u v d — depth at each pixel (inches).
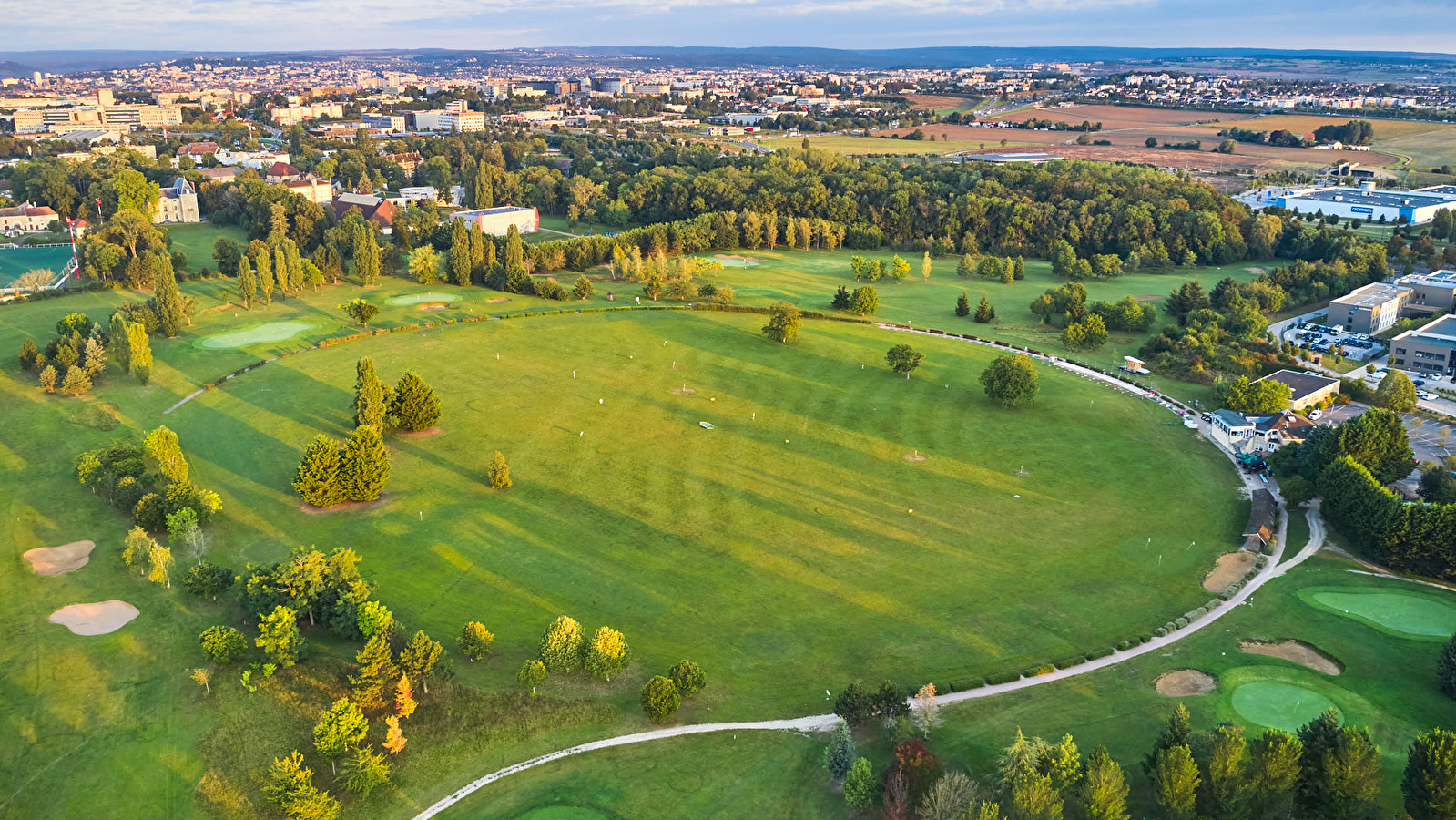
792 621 4037.9
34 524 4719.5
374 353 7401.6
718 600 4192.9
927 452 5821.9
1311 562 4544.8
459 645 3752.5
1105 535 4822.8
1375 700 3491.6
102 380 6697.8
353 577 3907.5
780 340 7849.4
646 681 3622.0
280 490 5123.0
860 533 4815.5
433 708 3417.8
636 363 7337.6
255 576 3870.6
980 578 4402.1
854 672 3690.9
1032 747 2970.0
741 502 5118.1
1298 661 3747.5
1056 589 4301.2
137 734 3275.1
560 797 3046.3
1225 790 2819.9
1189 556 4616.1
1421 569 4387.3
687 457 5669.3
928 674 3671.3
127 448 5260.8
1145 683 3612.2
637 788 3083.2
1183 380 7219.5
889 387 6929.1
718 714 3444.9
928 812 2802.7
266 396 6441.9
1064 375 7288.4
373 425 5605.3
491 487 5226.4
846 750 3061.0
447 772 3166.8
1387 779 3058.6
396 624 3777.1
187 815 2967.5
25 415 6058.1
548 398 6555.1
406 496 5098.4
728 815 2974.9
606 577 4365.2
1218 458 5787.4
